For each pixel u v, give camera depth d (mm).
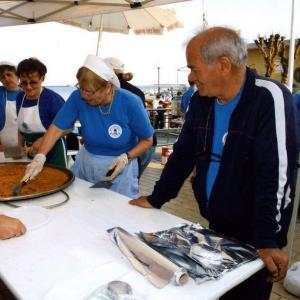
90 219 1167
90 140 1775
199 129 1230
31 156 2170
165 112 8906
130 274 806
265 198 991
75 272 815
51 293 724
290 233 1964
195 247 932
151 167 5695
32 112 2193
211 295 732
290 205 1059
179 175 1312
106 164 1766
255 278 1151
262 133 1021
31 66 2066
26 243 973
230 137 1101
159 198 1284
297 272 2166
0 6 3643
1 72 2639
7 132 2758
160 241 965
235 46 999
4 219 1035
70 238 1009
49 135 1759
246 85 1073
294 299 2076
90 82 1485
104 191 1495
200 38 1015
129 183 1806
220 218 1172
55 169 1783
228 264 853
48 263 858
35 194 1337
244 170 1097
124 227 1102
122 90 1718
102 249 937
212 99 1189
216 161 1188
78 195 1436
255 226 991
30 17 3986
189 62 1040
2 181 1570
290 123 1019
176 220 1169
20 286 761
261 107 1035
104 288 727
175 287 756
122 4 3066
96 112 1693
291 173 1024
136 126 1709
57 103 2207
